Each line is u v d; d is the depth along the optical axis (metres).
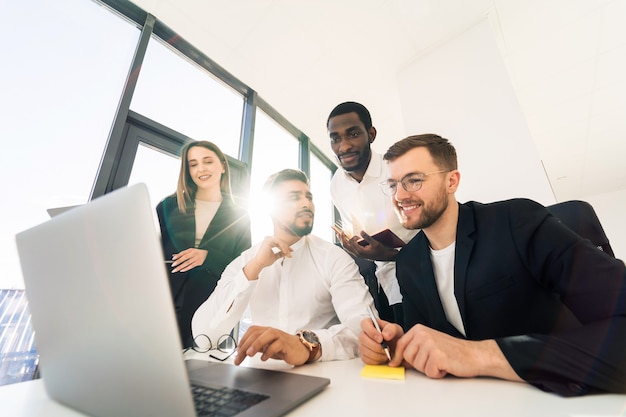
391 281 1.48
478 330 0.77
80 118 1.37
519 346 0.44
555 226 0.71
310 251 1.20
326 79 2.33
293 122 2.85
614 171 4.19
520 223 0.76
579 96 2.64
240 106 2.40
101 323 0.35
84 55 1.44
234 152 2.25
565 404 0.34
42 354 0.44
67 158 1.29
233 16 1.81
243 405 0.36
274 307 1.11
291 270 1.15
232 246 1.72
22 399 0.47
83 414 0.40
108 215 0.33
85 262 0.36
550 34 2.02
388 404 0.37
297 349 0.63
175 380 0.29
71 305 0.38
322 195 2.62
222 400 0.38
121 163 1.50
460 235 0.82
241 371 0.52
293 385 0.43
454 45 1.98
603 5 1.83
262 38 1.97
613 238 4.81
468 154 1.76
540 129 3.18
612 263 0.57
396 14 1.86
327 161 3.58
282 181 1.23
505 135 1.66
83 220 0.36
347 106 1.68
